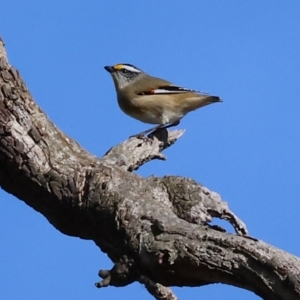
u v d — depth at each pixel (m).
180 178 11.86
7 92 11.03
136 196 11.20
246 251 9.39
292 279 9.02
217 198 11.88
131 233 10.52
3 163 11.34
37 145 11.38
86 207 11.38
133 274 10.41
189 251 9.72
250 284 9.41
